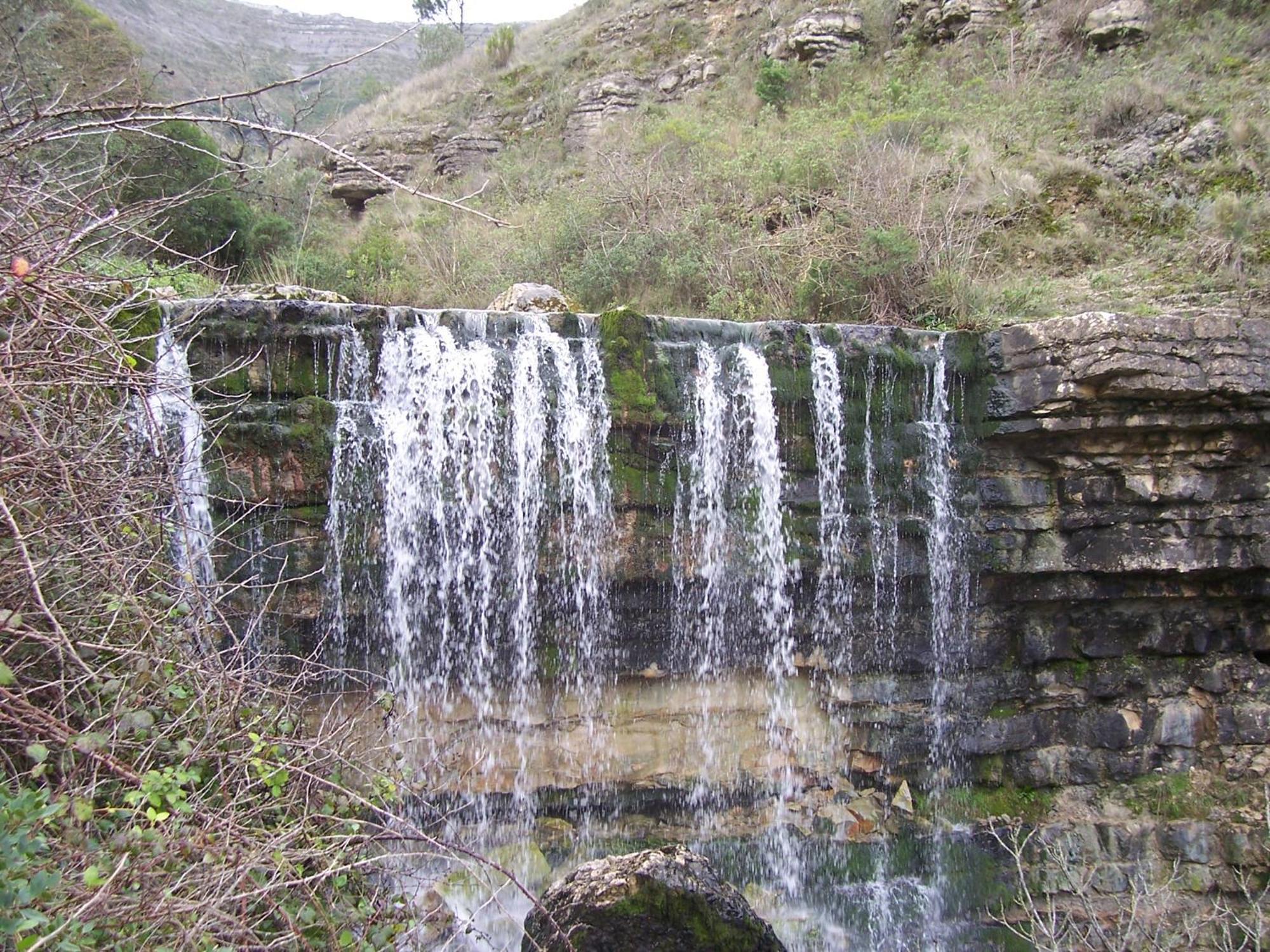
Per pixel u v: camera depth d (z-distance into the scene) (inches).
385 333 234.8
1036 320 301.6
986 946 261.9
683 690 257.3
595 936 174.1
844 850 264.2
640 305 374.9
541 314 250.5
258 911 127.9
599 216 417.7
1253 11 506.9
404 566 233.3
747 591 260.1
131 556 136.3
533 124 731.4
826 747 267.9
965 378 277.9
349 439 228.1
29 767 121.1
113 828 115.2
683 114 592.4
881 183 379.9
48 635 115.3
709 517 256.4
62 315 137.3
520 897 229.3
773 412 263.1
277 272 430.9
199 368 219.8
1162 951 249.8
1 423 121.6
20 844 94.3
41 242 130.0
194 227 414.0
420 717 234.8
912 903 264.2
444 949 203.2
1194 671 283.7
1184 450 264.4
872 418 273.3
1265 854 261.1
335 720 210.8
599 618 248.7
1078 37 536.4
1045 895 265.0
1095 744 278.7
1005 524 272.5
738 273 371.2
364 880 153.3
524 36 919.0
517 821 242.4
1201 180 399.2
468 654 239.1
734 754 260.8
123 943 103.0
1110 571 267.7
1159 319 249.0
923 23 598.2
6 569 124.3
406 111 821.2
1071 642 280.2
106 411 149.3
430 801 228.5
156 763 132.8
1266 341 255.3
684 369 255.4
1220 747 278.1
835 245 362.6
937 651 274.2
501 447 241.4
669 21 751.7
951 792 274.1
